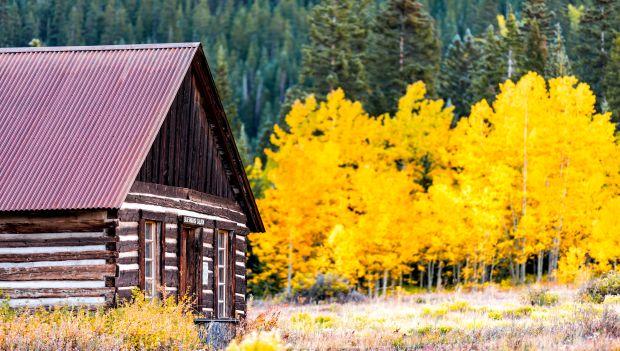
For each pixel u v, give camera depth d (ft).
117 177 87.51
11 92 97.14
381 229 204.33
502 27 547.49
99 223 88.17
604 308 108.68
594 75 349.00
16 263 89.56
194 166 105.40
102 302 87.66
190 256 104.53
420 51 337.72
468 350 84.07
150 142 90.27
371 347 89.97
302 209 210.79
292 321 120.57
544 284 205.57
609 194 223.71
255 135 575.79
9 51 101.91
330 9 335.67
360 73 324.39
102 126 92.43
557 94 229.66
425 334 100.01
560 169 225.15
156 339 79.56
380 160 248.93
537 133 223.10
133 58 98.94
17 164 90.02
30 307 88.63
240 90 610.24
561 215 219.61
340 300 173.78
